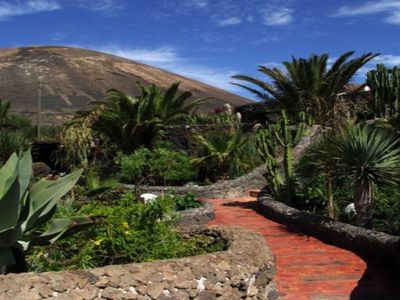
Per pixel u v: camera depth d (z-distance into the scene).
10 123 37.44
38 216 4.78
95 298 4.12
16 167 4.53
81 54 147.75
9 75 125.12
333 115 10.52
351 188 11.34
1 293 3.80
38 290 3.92
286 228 10.60
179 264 4.74
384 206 9.92
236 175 17.67
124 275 4.34
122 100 19.06
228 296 4.88
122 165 16.22
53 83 122.19
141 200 9.71
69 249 5.71
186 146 20.92
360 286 6.85
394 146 10.78
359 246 8.45
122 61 150.62
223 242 6.61
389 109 20.14
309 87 22.45
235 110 27.69
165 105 20.52
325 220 9.66
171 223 7.19
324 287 6.82
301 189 12.26
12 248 4.69
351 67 22.44
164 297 4.40
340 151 9.42
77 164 13.88
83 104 110.62
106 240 5.61
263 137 14.12
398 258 7.30
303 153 14.87
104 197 9.62
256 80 23.66
